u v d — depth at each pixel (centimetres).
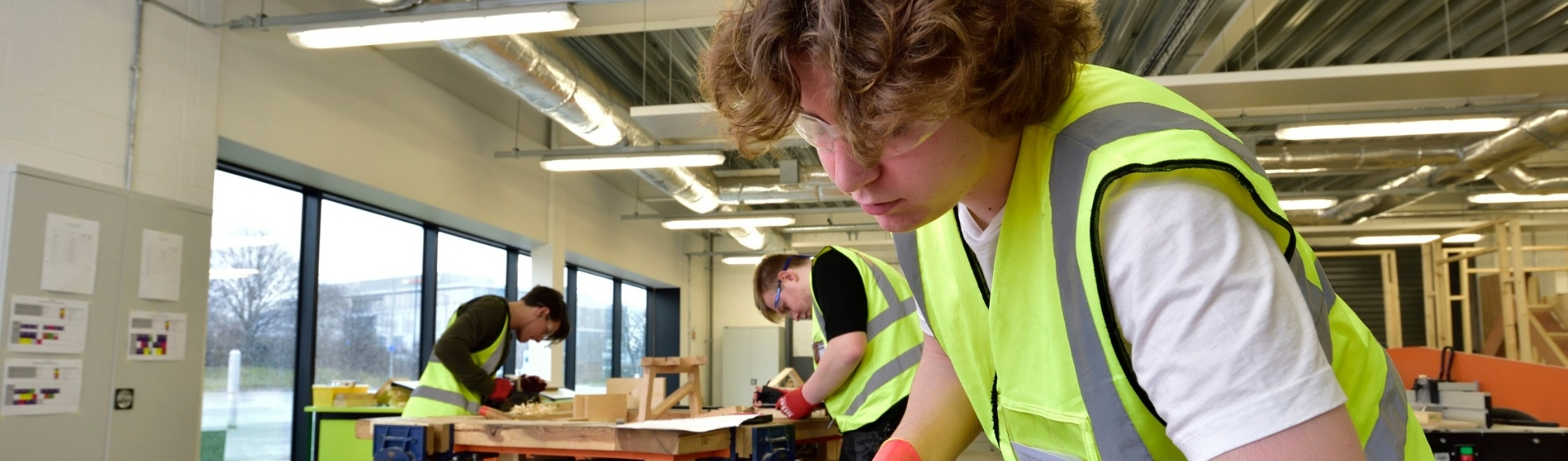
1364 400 61
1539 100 800
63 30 437
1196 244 51
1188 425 50
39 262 359
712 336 1585
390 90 688
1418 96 592
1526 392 509
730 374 1543
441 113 759
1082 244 56
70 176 398
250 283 610
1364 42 681
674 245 1436
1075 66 64
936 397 97
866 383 276
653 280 1362
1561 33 655
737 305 1592
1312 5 611
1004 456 84
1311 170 920
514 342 986
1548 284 1317
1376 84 570
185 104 500
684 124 623
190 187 500
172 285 420
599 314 1271
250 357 608
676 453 238
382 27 452
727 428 258
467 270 909
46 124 426
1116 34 659
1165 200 52
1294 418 47
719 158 734
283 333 641
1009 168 67
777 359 1532
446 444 268
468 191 799
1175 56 663
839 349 271
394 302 783
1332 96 594
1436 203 1302
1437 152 895
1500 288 928
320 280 681
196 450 428
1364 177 1145
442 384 409
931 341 101
